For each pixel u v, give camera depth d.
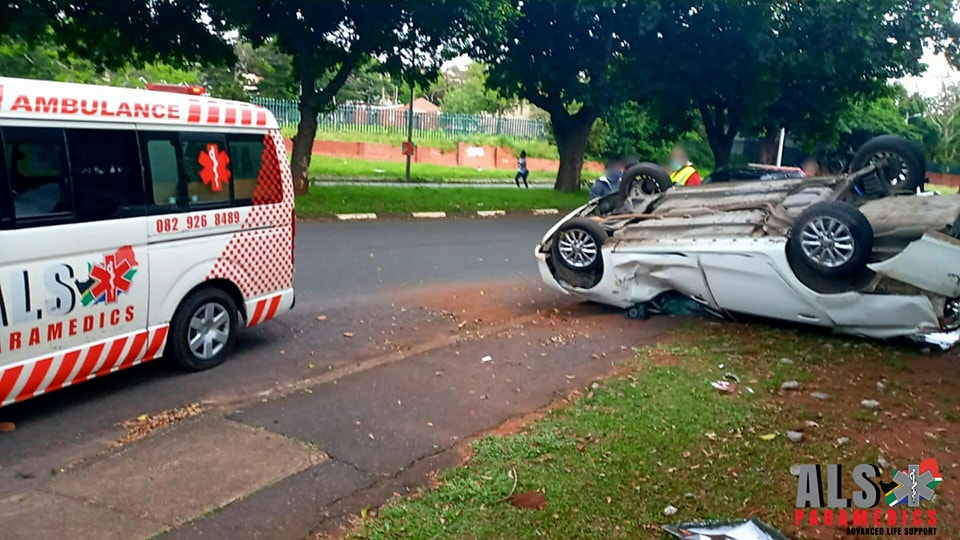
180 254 6.59
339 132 45.62
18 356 5.45
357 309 9.41
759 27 22.42
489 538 4.02
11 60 24.92
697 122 34.34
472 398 6.23
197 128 6.70
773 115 27.83
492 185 33.34
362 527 4.19
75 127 5.74
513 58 24.20
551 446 5.15
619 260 8.88
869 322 7.65
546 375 6.84
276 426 5.58
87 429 5.59
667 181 9.98
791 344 7.80
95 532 4.12
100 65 20.27
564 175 27.89
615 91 23.88
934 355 7.52
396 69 20.53
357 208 19.00
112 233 6.00
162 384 6.56
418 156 44.72
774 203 8.48
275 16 18.66
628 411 5.81
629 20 22.38
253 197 7.32
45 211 5.56
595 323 8.84
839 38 22.69
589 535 4.03
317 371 7.01
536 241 16.11
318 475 4.82
